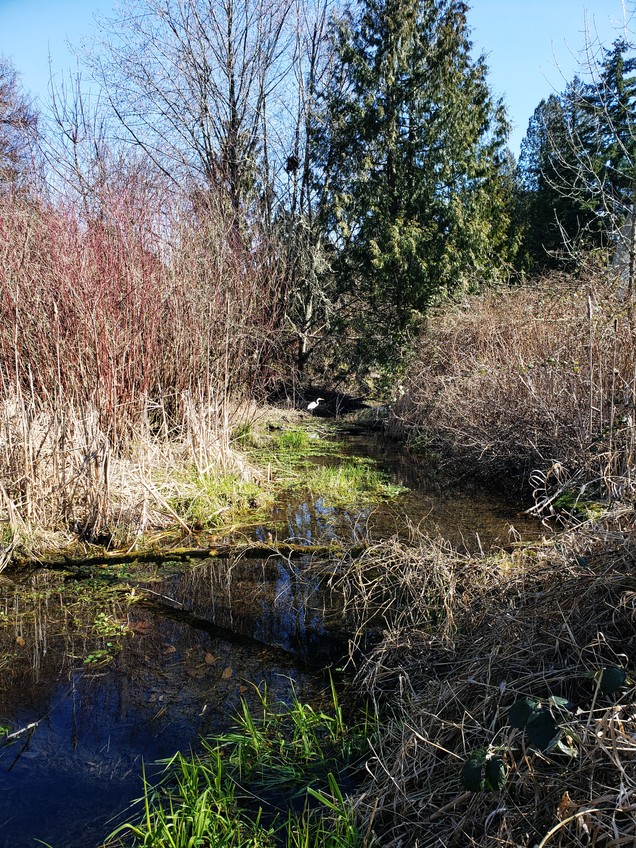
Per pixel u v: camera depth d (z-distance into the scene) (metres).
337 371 16.72
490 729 2.32
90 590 4.52
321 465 8.64
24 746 2.85
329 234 16.30
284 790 2.56
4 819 2.40
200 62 16.02
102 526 5.48
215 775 2.59
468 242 15.16
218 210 9.94
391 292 15.55
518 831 1.97
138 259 7.16
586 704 2.31
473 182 15.88
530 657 2.65
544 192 21.42
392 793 2.38
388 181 15.93
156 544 5.35
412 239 14.75
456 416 8.63
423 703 2.79
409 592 3.91
